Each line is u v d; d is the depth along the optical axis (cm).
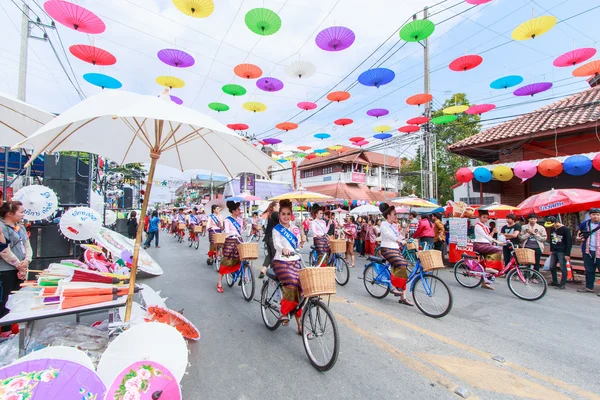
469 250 908
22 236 434
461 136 1873
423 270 536
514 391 299
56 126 227
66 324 345
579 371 338
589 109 1013
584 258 693
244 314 516
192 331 393
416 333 438
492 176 1042
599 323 486
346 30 650
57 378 194
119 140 419
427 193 1496
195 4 555
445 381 314
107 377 235
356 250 1405
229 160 442
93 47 620
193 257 1170
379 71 792
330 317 333
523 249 639
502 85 878
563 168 897
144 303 384
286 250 392
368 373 329
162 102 270
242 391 295
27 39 939
